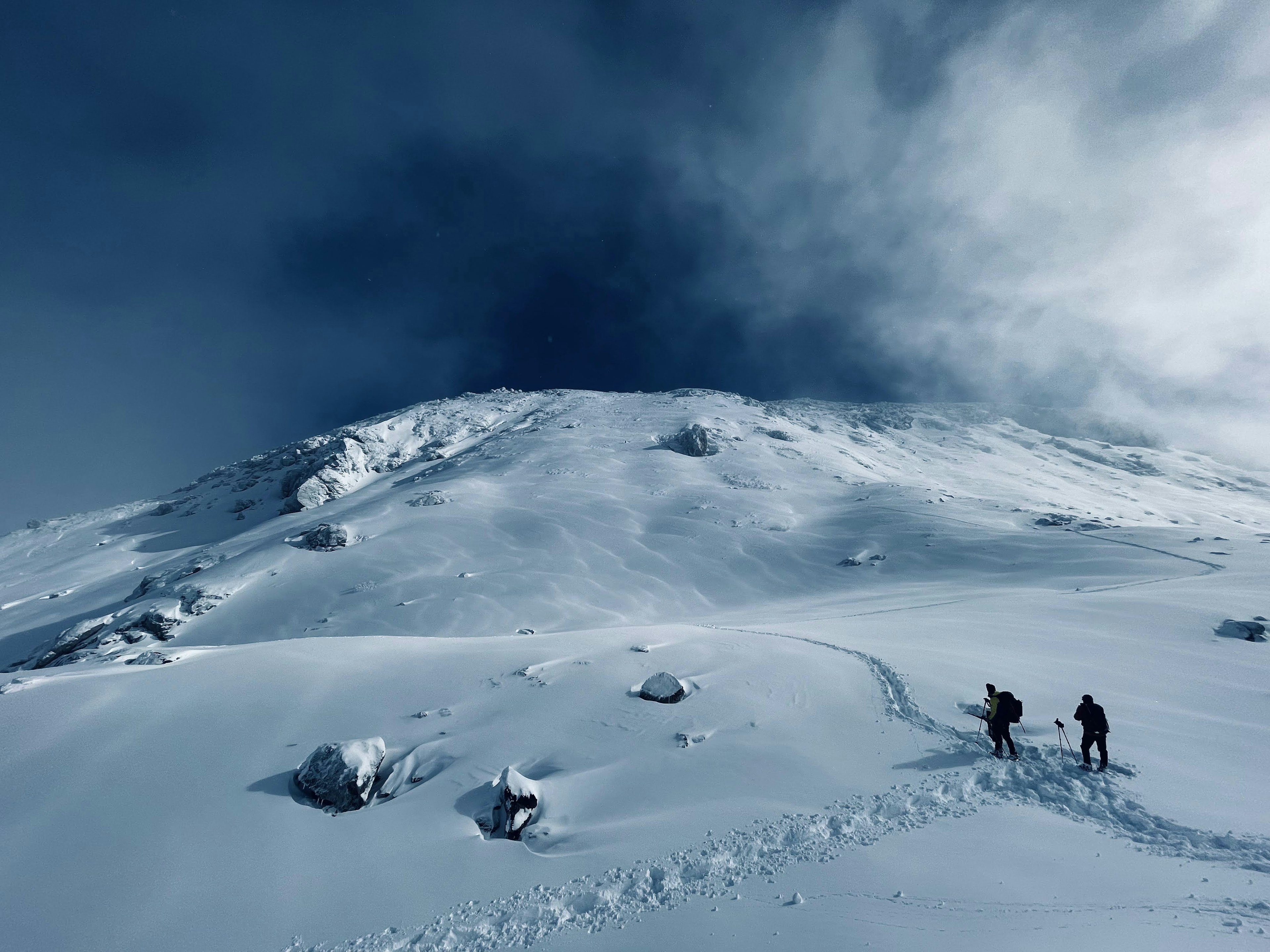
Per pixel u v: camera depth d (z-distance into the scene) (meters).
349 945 8.30
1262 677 17.55
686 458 99.12
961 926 6.97
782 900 7.99
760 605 52.12
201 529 112.81
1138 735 13.32
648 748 13.55
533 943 7.85
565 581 56.72
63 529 127.94
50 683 17.98
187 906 9.34
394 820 11.47
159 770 13.30
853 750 13.06
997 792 11.14
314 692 17.20
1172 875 7.89
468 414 156.88
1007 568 49.28
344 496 107.81
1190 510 115.31
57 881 10.02
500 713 15.77
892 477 102.75
